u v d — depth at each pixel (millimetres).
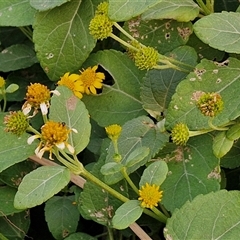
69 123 503
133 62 598
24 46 693
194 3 580
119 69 600
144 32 598
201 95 502
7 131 491
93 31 535
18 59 685
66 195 591
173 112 517
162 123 536
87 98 597
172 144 536
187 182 517
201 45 598
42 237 610
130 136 535
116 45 655
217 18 519
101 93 596
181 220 483
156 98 567
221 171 555
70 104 508
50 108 507
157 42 598
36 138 491
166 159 531
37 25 602
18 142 534
